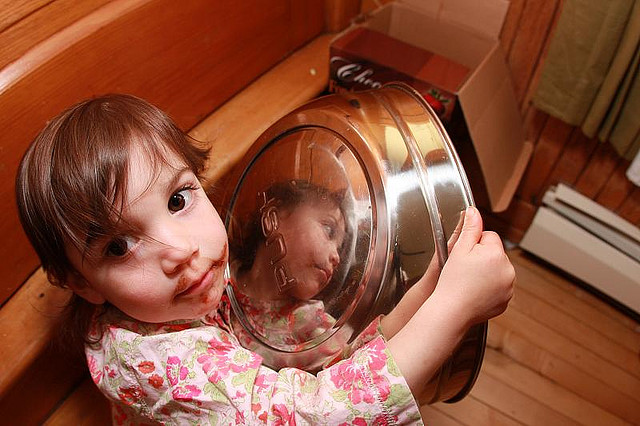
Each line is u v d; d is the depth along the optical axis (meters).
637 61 0.82
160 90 0.79
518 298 1.18
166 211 0.49
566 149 1.08
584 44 0.87
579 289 1.20
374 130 0.59
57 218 0.47
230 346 0.58
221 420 0.53
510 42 1.01
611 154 1.03
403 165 0.56
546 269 1.24
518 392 1.03
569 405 1.02
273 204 0.64
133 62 0.72
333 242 0.57
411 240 0.54
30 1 0.58
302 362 0.59
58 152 0.47
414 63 0.94
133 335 0.56
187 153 0.54
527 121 1.10
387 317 0.55
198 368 0.54
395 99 0.64
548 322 1.14
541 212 1.15
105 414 0.76
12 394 0.64
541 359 1.08
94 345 0.60
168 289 0.50
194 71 0.84
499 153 0.98
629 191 1.04
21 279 0.69
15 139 0.60
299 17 1.05
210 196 0.75
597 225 1.09
